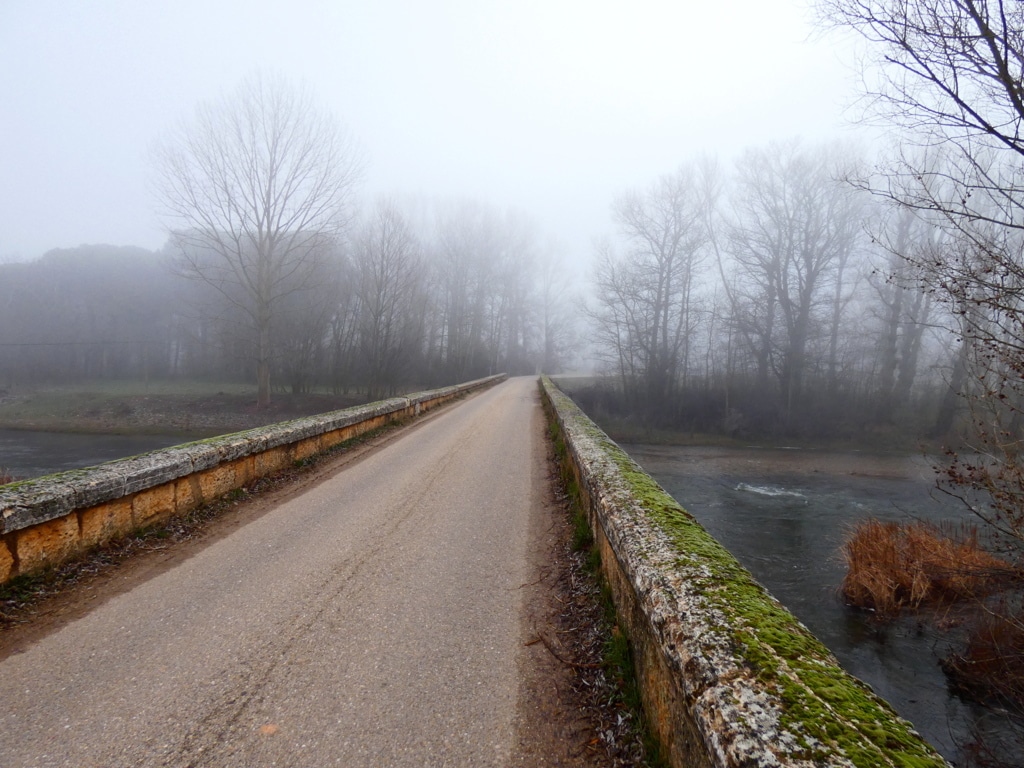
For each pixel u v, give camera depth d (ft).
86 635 9.81
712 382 111.04
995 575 21.08
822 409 92.07
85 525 13.04
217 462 18.54
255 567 13.21
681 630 5.79
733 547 35.88
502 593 11.82
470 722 7.45
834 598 27.48
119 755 6.69
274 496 20.38
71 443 82.84
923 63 14.37
